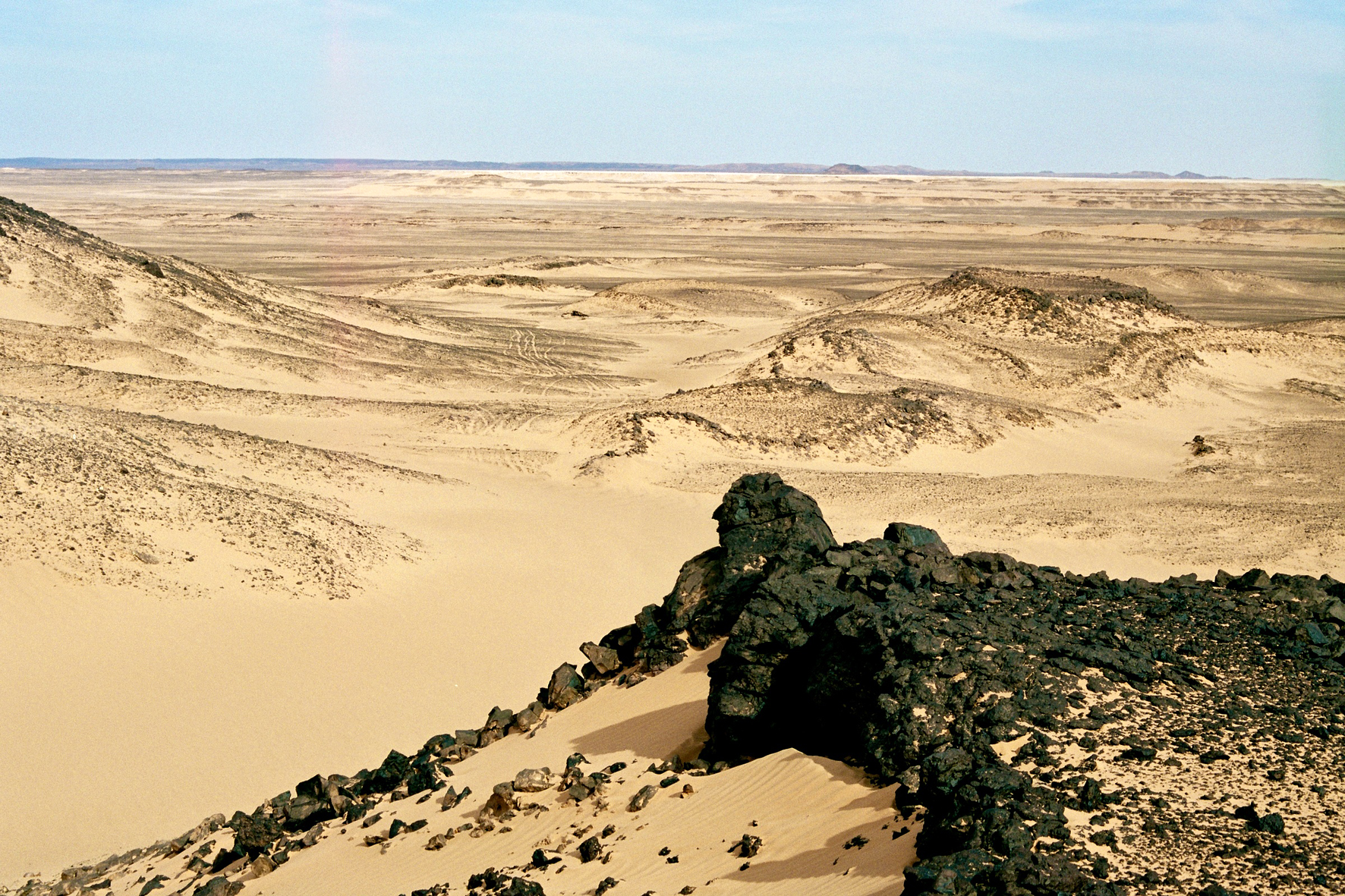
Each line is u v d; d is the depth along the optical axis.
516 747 16.52
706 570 17.94
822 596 14.20
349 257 145.38
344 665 23.64
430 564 30.56
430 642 25.47
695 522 37.38
